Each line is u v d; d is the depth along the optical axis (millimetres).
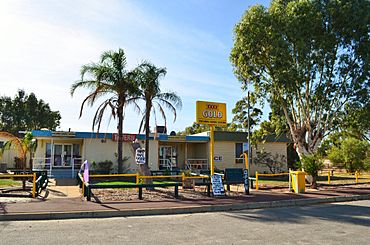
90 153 26656
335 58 19625
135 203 12188
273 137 30875
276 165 31078
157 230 8273
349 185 20828
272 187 18797
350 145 31156
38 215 9828
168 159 31172
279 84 18828
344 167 32250
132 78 21047
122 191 15930
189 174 20000
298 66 18703
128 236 7574
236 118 32188
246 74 19859
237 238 7418
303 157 19250
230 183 15531
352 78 19750
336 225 8969
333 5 18375
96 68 20688
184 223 9289
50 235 7602
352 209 12117
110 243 6910
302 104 20344
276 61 18375
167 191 15977
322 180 25156
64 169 26062
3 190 15336
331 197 14711
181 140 29375
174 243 6941
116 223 9227
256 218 10156
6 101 53969
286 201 13375
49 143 28328
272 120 24594
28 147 22859
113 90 21312
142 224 9102
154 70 21344
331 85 19984
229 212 11477
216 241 7133
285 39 18641
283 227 8703
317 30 18797
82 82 20891
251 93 21719
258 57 19172
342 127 21578
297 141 20703
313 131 20594
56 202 12047
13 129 52750
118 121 21797
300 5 18219
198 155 32750
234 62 20188
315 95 19984
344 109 20609
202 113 15875
